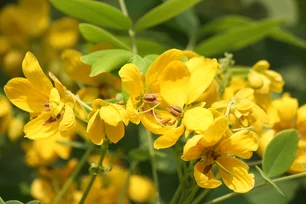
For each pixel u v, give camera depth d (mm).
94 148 502
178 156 442
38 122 408
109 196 525
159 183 579
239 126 427
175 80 412
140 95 408
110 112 389
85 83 474
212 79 416
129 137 589
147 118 407
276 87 478
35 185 519
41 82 408
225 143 396
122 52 429
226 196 449
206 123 395
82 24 448
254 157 586
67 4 472
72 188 517
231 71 478
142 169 583
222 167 397
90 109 405
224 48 549
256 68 479
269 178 443
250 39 547
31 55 407
